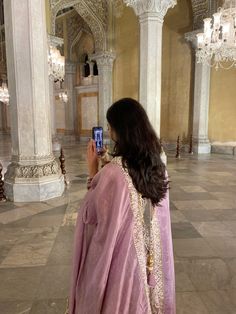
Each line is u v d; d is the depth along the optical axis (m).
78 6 14.73
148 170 1.29
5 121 27.95
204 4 11.73
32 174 5.54
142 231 1.33
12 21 5.25
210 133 12.98
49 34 12.30
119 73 16.38
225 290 2.73
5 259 3.36
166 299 1.57
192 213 4.93
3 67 21.17
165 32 13.89
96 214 1.30
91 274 1.30
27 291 2.73
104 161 1.48
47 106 5.81
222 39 7.21
